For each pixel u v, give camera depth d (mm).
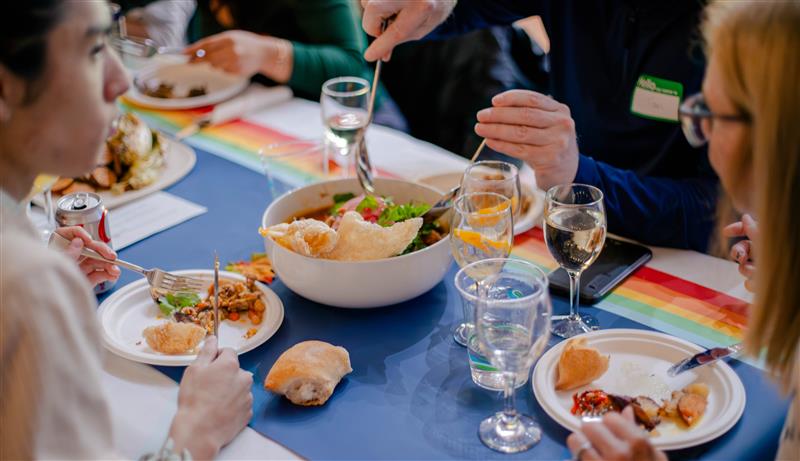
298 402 1171
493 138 1547
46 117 901
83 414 872
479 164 1498
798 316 980
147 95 2395
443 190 1826
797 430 949
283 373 1158
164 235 1686
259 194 1860
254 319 1368
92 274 1426
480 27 2168
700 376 1177
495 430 1099
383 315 1395
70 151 946
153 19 2539
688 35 1723
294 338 1333
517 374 1156
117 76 978
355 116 1923
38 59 853
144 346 1312
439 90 2793
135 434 1121
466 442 1090
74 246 1359
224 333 1344
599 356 1157
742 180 1034
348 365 1226
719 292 1424
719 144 1022
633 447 942
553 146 1519
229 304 1386
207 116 2258
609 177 1600
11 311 819
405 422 1134
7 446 843
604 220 1266
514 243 1620
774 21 903
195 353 1283
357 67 2670
